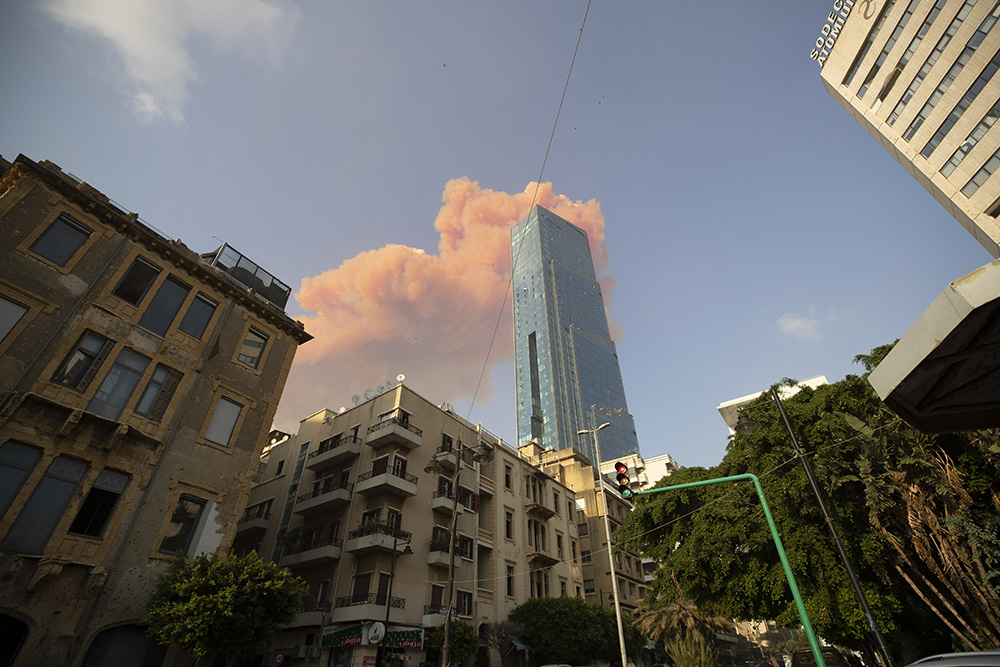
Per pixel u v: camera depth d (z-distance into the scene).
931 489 15.15
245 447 19.95
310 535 28.27
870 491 15.27
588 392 179.00
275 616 15.62
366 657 21.53
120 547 15.40
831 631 16.88
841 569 16.45
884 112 49.12
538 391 179.00
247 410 20.52
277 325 23.06
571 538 43.72
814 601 16.80
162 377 18.23
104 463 15.77
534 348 192.38
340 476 29.44
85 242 17.44
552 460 51.12
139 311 18.16
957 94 42.22
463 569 29.25
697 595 21.53
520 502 37.66
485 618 29.34
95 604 14.41
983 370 5.03
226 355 20.52
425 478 29.47
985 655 4.25
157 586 15.03
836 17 53.56
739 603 19.52
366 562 24.61
